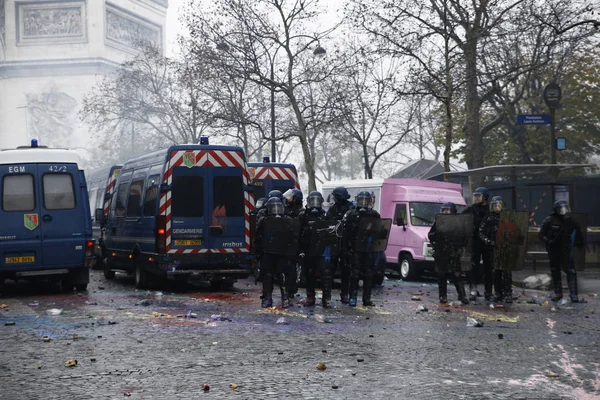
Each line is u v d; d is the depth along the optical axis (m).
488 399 6.91
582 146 45.25
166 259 16.08
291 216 14.05
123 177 19.84
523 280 18.75
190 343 9.73
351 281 13.89
